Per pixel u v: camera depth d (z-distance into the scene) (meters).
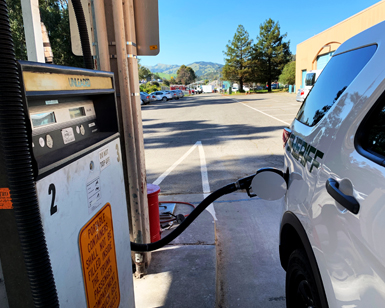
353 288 1.08
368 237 1.00
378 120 1.21
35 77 1.08
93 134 1.72
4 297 1.09
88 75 1.50
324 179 1.42
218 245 3.52
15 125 0.96
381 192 1.00
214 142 9.54
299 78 38.34
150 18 2.77
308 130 1.94
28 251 1.02
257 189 1.98
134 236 2.87
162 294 2.61
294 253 1.83
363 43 1.62
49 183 1.15
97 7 2.46
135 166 2.71
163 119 17.25
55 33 18.61
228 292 2.73
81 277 1.40
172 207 4.49
